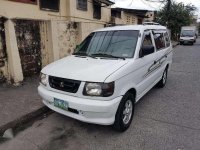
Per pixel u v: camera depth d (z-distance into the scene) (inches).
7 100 204.8
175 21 1190.3
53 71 151.2
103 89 130.8
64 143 143.2
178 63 448.1
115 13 607.8
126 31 185.2
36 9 285.3
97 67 146.0
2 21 236.4
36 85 251.3
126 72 147.1
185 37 997.8
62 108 144.2
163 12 1173.7
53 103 148.9
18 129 162.9
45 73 155.0
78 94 135.7
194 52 671.8
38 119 179.3
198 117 180.5
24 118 173.0
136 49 167.0
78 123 169.3
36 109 185.2
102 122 135.8
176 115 184.4
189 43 1001.5
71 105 136.9
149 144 140.9
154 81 217.8
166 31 263.4
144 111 192.2
